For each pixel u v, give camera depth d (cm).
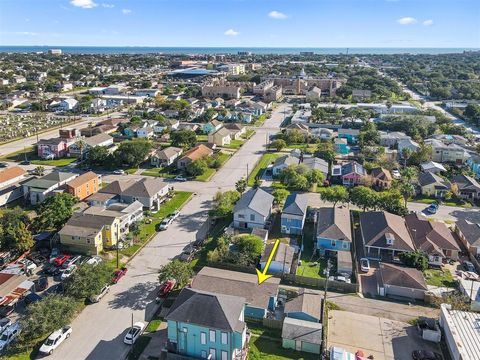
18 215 6356
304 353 4169
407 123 13150
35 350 4144
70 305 4394
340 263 5625
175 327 3994
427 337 4391
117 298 4981
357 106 17312
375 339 4384
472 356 3816
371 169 9606
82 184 7869
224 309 3978
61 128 13962
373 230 6297
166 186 8206
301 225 6588
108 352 4141
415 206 7944
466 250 6300
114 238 6166
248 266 5556
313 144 12431
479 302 4828
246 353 4103
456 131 13012
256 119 16025
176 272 4978
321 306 4756
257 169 10038
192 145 11475
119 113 16862
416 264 5622
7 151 11169
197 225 6962
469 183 8412
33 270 5478
